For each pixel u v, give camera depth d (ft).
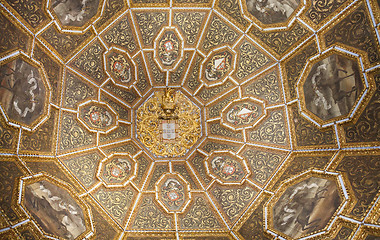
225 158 38.75
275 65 35.81
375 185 24.66
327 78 30.83
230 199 35.70
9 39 26.09
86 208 30.91
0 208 22.20
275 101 36.45
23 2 26.91
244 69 37.81
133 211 35.35
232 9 34.50
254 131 37.81
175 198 37.04
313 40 31.63
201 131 41.14
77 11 31.09
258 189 34.78
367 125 27.40
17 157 26.58
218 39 37.22
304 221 28.12
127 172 37.73
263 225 31.42
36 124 29.25
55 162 31.48
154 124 41.29
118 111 39.58
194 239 33.68
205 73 39.86
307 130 33.24
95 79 36.50
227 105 39.58
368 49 26.78
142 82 40.57
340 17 28.91
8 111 26.04
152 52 38.50
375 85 26.48
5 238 21.61
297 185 31.30
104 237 30.78
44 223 25.22
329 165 29.32
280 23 32.94
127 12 34.65
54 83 32.04
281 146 35.35
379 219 22.86
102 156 36.50
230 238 33.17
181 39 37.70
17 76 26.99
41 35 29.76
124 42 36.60
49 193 27.71
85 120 35.76
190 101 41.75
